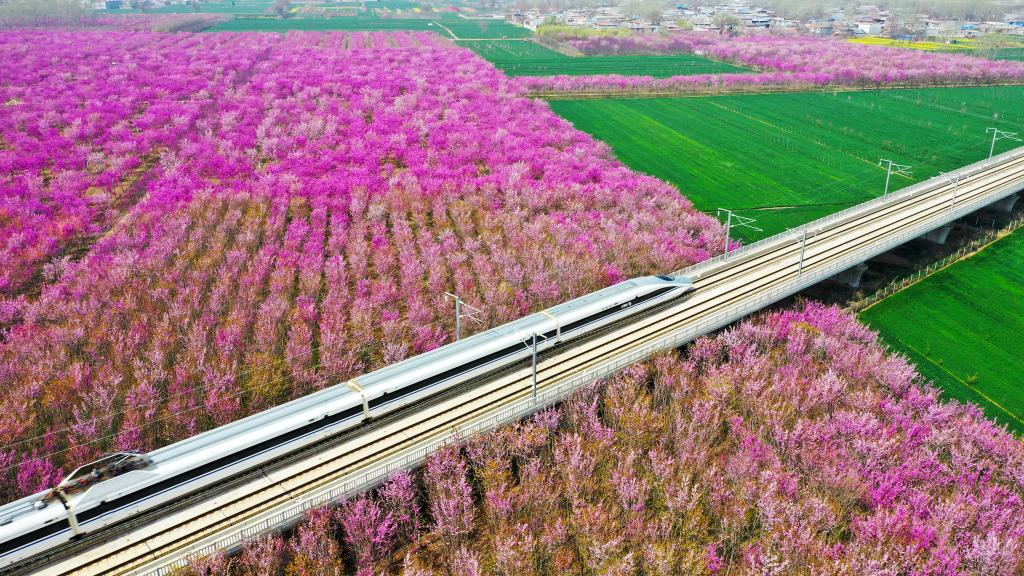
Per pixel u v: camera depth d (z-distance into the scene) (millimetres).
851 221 93812
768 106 174375
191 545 40688
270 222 92250
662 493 47125
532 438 49750
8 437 51656
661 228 92062
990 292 83438
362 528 42812
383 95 162500
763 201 113312
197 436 45781
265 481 46531
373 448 49625
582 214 94438
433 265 78812
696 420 53062
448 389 55656
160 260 78688
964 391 65188
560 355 62031
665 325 67375
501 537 43469
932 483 48875
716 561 42375
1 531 38531
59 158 118000
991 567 41250
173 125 139000
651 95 185000
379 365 62219
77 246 88062
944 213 91938
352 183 105562
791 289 72688
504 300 70500
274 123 138625
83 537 41344
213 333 66688
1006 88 193875
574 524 45156
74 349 63281
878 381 61188
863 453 50469
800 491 47781
